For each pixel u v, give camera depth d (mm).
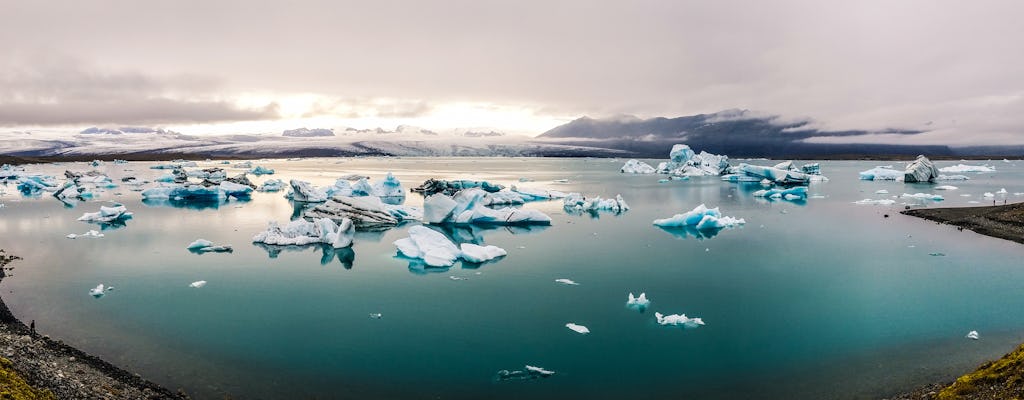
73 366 15000
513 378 15820
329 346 18109
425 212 43250
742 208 51469
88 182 79750
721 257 30562
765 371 16281
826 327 19781
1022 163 152125
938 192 64062
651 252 31922
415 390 15141
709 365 16719
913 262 29109
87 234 36969
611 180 92125
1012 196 57812
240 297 23359
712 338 18812
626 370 16344
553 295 23578
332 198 45531
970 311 21297
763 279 26047
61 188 63250
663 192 68250
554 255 31219
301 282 25609
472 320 20516
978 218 41156
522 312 21391
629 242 35031
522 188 73812
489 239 36469
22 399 10445
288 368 16453
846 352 17609
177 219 45250
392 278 26250
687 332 19359
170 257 30672
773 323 20219
